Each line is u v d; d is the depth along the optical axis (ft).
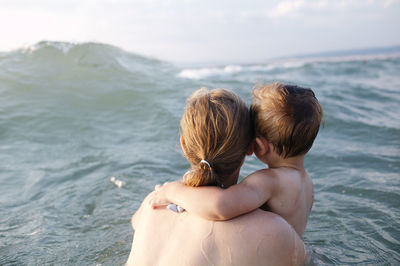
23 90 20.84
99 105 19.70
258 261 4.54
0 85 21.16
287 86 5.39
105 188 10.15
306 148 5.37
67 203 9.38
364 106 20.45
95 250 6.98
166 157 12.69
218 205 4.63
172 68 36.45
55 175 11.48
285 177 5.26
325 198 9.21
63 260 6.69
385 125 16.01
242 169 11.56
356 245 6.82
